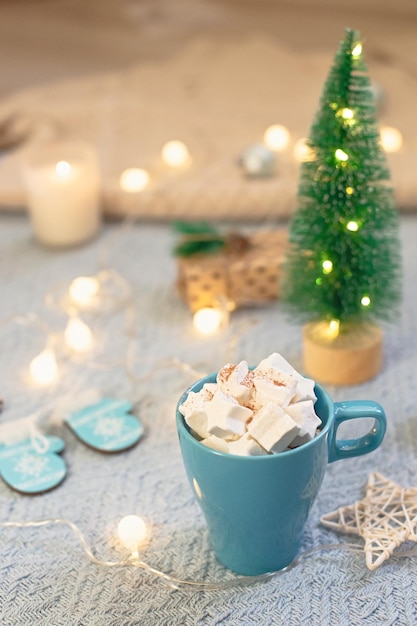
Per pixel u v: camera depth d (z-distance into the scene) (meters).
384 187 0.90
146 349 1.01
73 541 0.82
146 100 1.46
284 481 0.73
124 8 2.28
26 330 1.05
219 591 0.77
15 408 0.94
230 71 1.56
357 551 0.79
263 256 1.05
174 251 1.06
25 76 1.80
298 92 1.48
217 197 1.20
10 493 0.86
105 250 1.18
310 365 0.95
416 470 0.85
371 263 0.90
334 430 0.77
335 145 0.87
